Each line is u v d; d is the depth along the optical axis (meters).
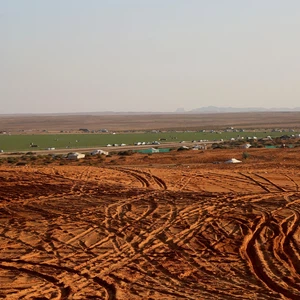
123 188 33.12
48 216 25.44
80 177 38.34
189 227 22.33
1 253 19.23
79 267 17.25
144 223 23.30
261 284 15.27
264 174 40.56
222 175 39.94
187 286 15.16
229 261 17.61
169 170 43.06
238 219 23.59
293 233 20.97
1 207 27.83
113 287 15.05
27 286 15.36
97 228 22.72
